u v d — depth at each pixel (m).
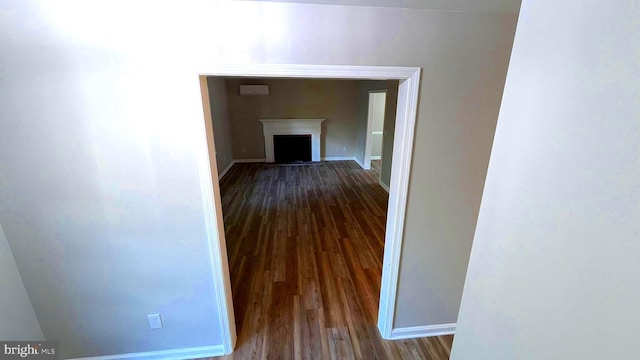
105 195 1.47
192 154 1.46
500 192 0.81
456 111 1.56
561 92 0.61
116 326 1.75
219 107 5.96
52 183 1.41
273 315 2.27
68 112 1.31
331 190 5.21
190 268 1.69
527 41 0.70
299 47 1.35
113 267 1.62
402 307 1.99
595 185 0.54
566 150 0.60
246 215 4.13
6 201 1.39
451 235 1.83
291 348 1.98
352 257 3.08
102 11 1.21
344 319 2.24
